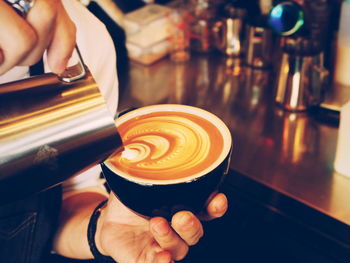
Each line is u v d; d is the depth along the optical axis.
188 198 0.57
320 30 1.46
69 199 1.04
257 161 1.18
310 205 1.03
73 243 0.93
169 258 0.64
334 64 1.46
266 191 1.11
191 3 1.77
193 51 1.81
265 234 1.18
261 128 1.32
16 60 0.49
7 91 0.54
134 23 1.70
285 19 1.23
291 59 1.31
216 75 1.64
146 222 0.80
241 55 1.73
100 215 0.89
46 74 0.59
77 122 0.56
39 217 0.87
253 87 1.54
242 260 1.25
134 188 0.56
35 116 0.54
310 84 1.32
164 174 0.58
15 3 0.49
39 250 0.91
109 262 0.87
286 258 1.16
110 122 0.58
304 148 1.22
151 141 0.67
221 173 0.59
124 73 1.71
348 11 1.33
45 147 0.54
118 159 0.63
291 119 1.35
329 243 1.04
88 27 1.03
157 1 1.87
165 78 1.66
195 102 1.48
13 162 0.53
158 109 0.76
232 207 1.22
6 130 0.53
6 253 0.86
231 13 1.65
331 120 1.32
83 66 0.59
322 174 1.12
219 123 0.71
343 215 1.00
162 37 1.76
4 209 0.81
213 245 1.29
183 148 0.65
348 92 1.40
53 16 0.50
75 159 0.57
